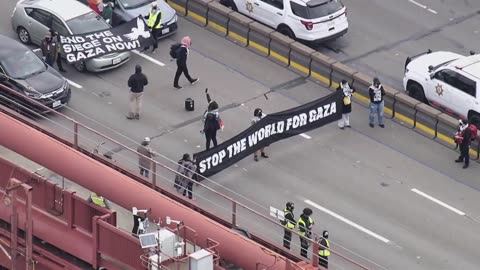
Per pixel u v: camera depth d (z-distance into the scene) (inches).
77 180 3956.7
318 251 3858.3
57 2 5851.4
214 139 5172.2
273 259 3592.5
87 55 5659.5
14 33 5974.4
